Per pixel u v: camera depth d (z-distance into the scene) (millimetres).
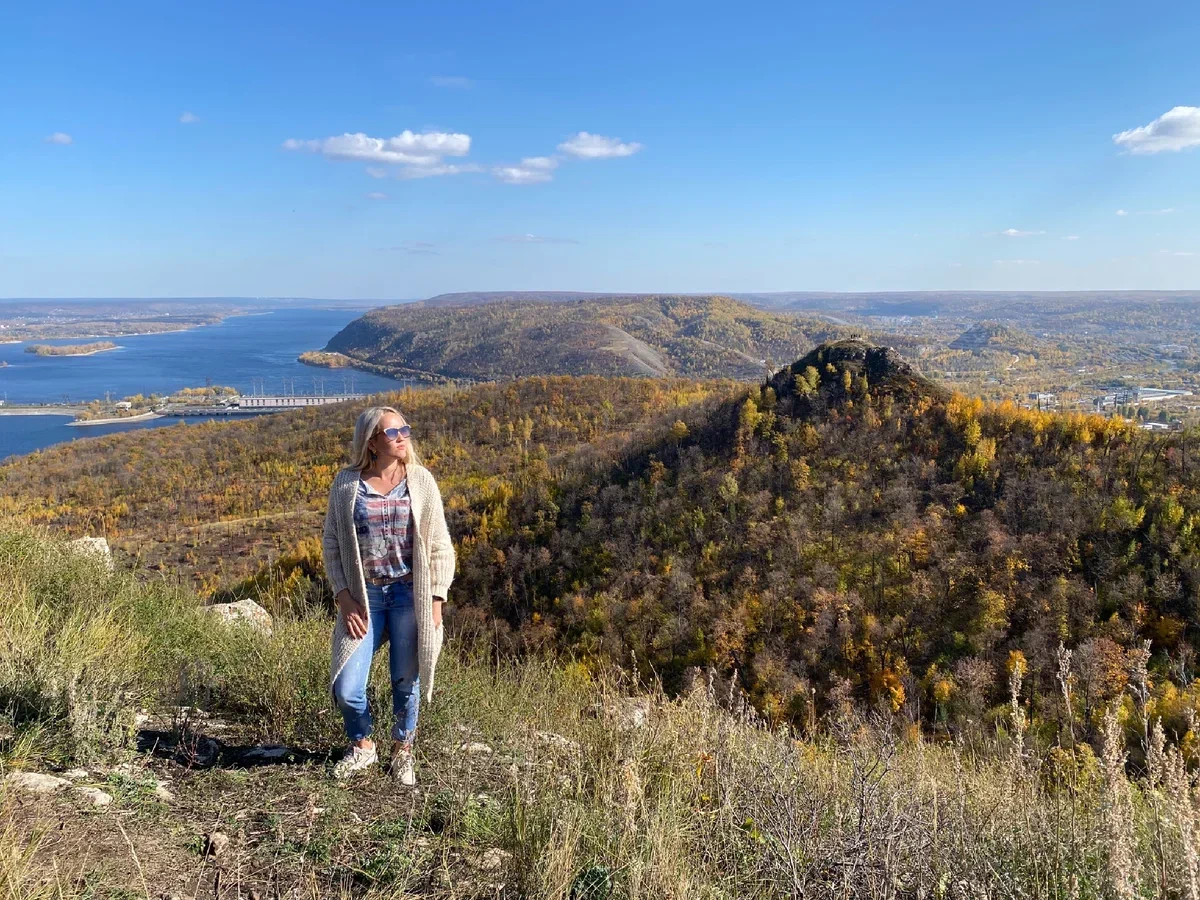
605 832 2480
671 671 29312
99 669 3361
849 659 29172
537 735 3441
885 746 2846
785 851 2363
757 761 2947
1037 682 22438
